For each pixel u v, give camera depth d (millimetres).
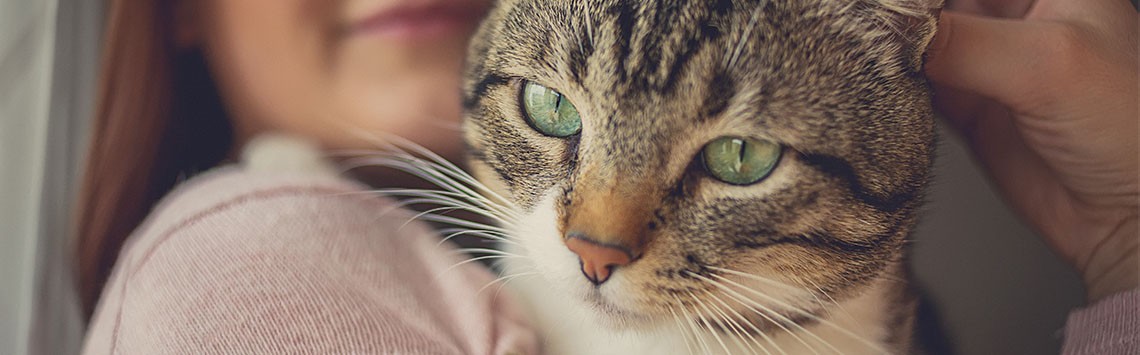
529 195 362
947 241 476
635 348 365
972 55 346
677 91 334
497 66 368
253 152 430
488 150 376
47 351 424
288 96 438
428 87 433
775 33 333
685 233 342
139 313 326
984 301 481
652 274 343
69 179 434
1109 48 352
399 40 430
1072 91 350
